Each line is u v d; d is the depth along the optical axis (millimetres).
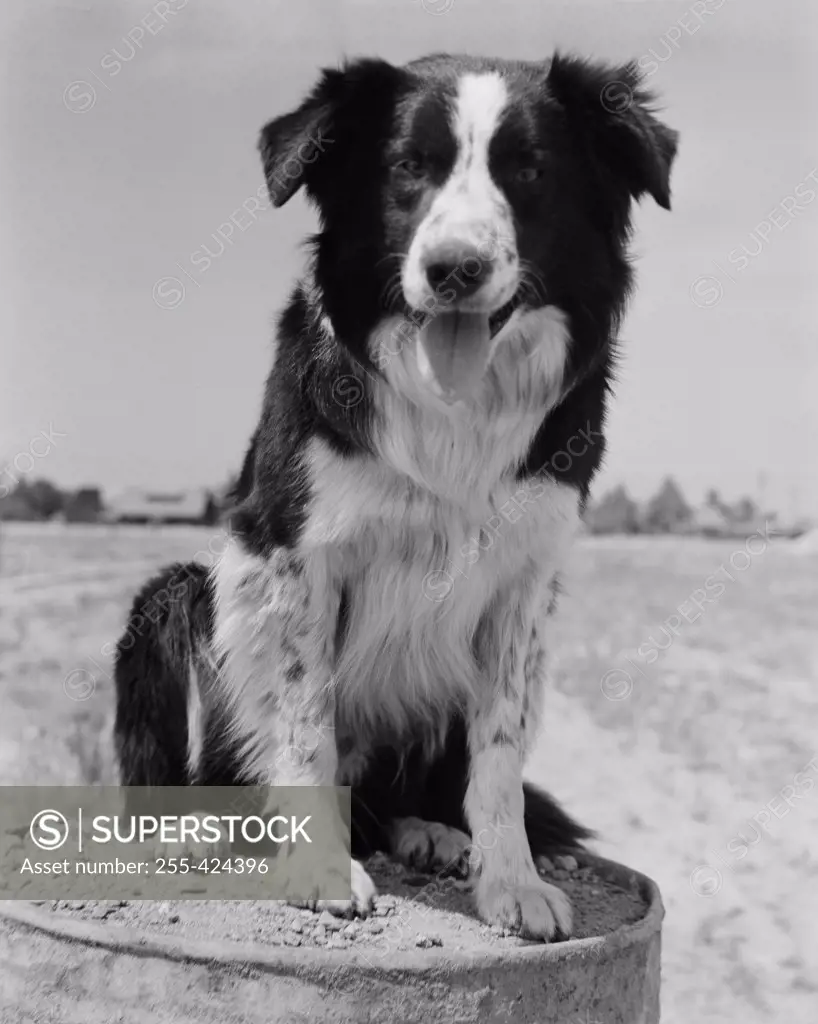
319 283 3350
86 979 2805
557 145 3301
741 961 5582
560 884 3592
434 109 3232
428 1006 2754
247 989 2721
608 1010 3010
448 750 3834
